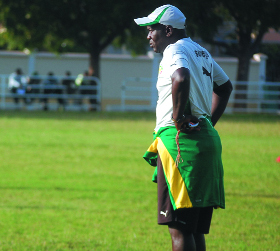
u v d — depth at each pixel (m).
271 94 97.62
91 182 28.56
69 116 72.00
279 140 48.97
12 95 85.75
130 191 26.56
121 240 18.42
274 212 22.81
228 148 42.94
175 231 12.80
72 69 98.94
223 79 14.12
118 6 82.94
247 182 29.39
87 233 19.27
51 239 18.38
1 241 18.02
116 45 106.38
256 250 17.41
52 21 87.94
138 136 49.53
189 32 84.56
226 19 95.38
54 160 35.41
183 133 12.66
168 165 12.73
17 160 35.12
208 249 17.45
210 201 12.59
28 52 97.31
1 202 23.75
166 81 12.73
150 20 13.32
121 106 99.06
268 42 111.00
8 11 88.56
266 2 84.88
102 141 45.44
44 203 23.77
